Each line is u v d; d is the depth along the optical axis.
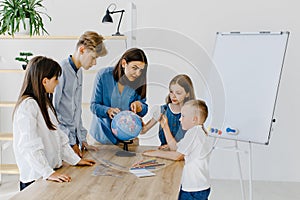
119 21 4.08
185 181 2.39
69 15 4.48
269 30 4.38
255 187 4.30
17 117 1.99
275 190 4.21
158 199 1.47
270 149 4.49
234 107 3.53
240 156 4.51
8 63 4.51
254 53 3.54
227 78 3.61
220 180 4.52
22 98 2.03
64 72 2.09
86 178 1.75
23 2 3.97
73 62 2.08
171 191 1.54
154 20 4.45
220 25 4.41
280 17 4.36
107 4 4.45
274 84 3.41
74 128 2.15
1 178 4.38
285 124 4.45
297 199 3.94
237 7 4.38
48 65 2.05
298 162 4.49
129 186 1.60
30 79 2.05
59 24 4.49
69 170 1.89
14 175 4.56
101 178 1.73
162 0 4.42
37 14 4.03
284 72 4.39
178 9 4.42
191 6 4.41
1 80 4.54
